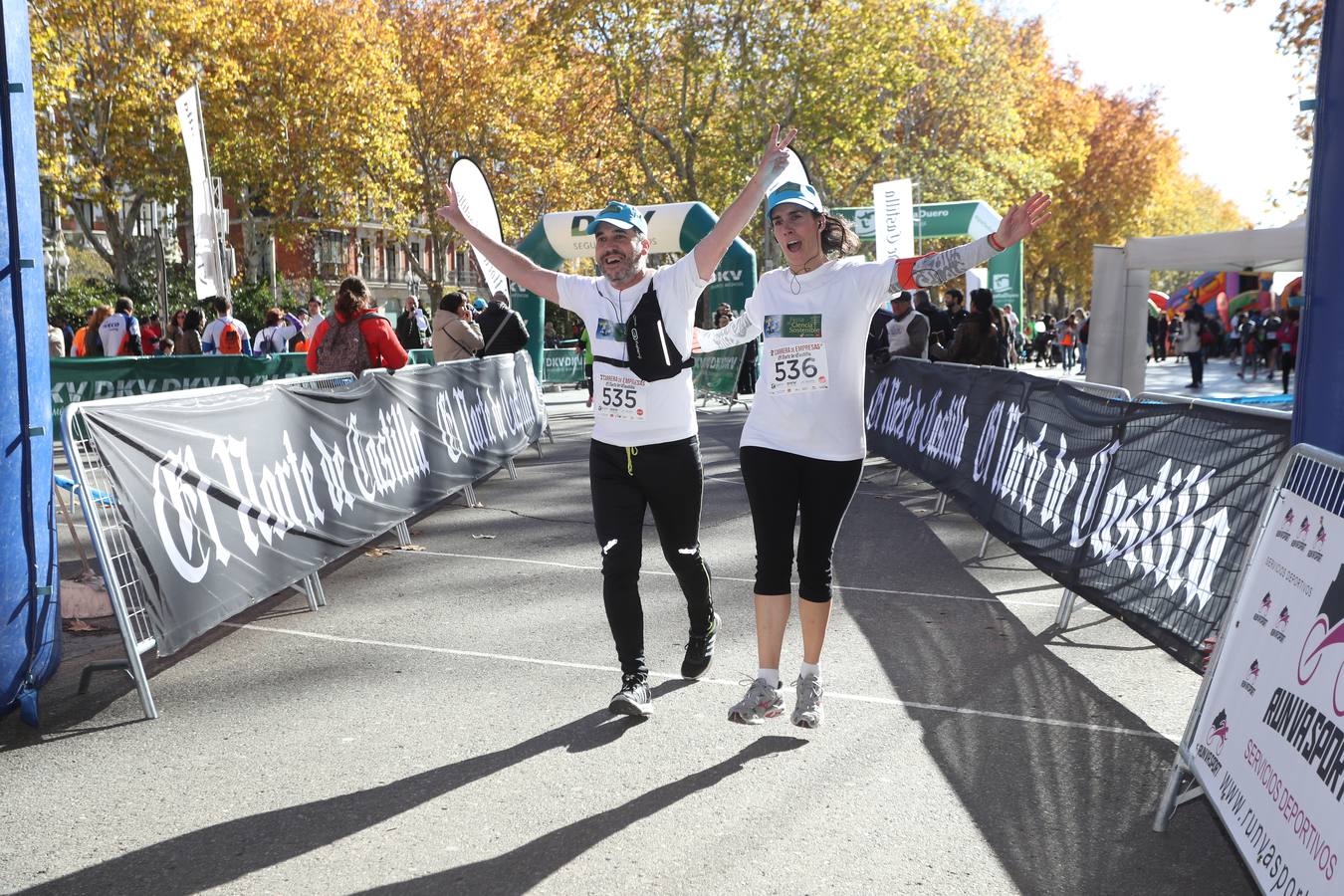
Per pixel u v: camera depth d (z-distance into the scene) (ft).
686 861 9.53
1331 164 11.23
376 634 16.66
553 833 10.05
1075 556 17.66
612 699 12.91
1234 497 13.46
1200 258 41.01
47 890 9.05
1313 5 66.54
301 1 102.12
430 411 26.23
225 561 15.35
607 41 104.22
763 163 12.46
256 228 126.41
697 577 13.92
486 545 23.68
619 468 13.21
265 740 12.39
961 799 10.87
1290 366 83.15
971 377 26.50
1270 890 8.00
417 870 9.36
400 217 119.96
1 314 12.59
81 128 97.71
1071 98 166.30
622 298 12.94
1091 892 9.11
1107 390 18.62
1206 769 9.69
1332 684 8.00
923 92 124.88
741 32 103.86
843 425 12.57
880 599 19.01
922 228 89.92
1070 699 13.93
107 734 12.60
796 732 12.69
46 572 13.41
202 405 15.43
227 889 9.05
